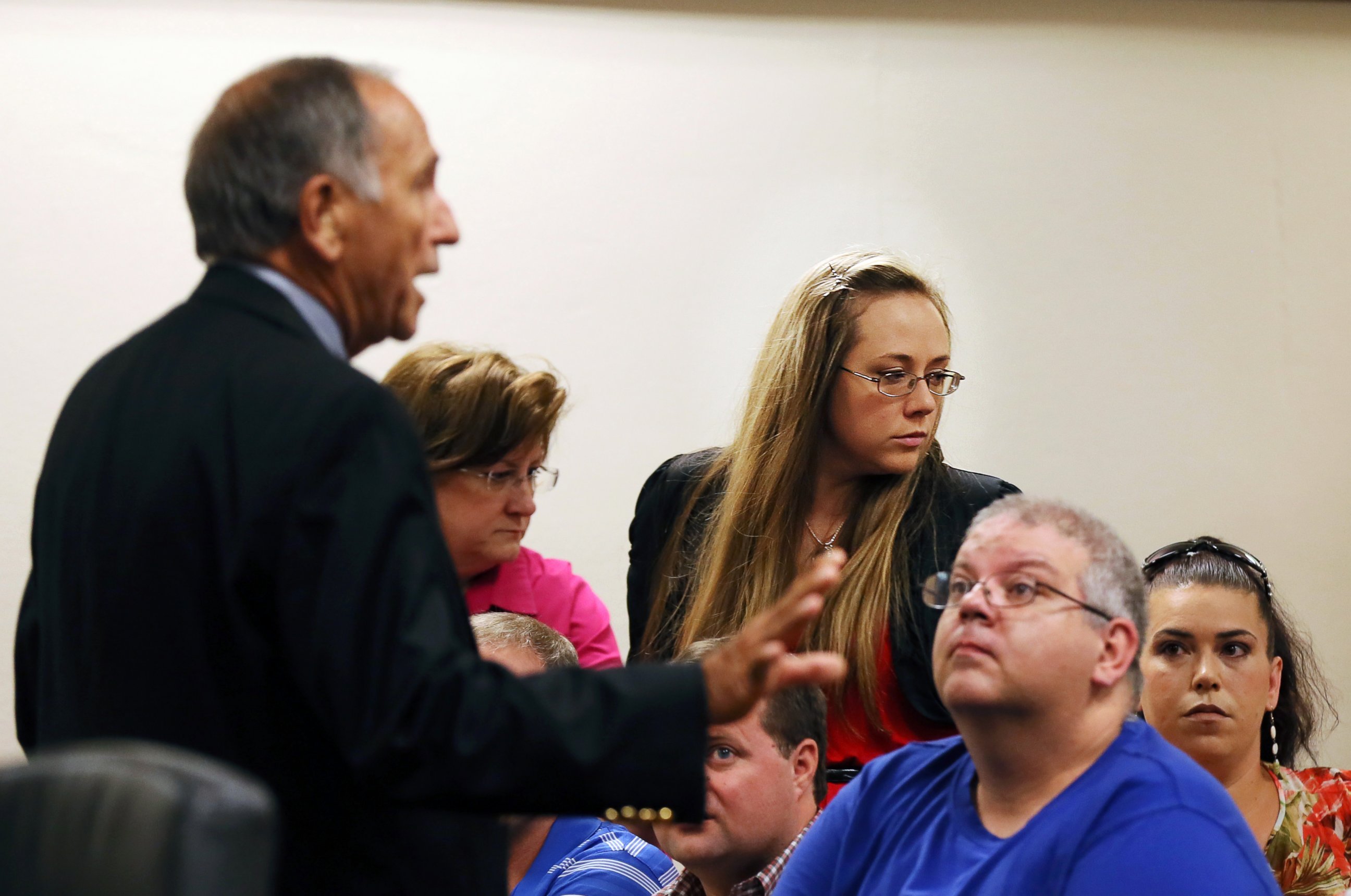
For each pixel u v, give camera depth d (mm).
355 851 4504
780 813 7023
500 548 8805
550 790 4133
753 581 8711
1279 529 14898
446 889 4727
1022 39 15258
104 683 4418
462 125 14922
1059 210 15141
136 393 4672
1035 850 5062
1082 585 5289
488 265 14852
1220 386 15039
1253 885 4855
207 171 4938
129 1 14719
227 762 4352
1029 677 5168
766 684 4285
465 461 8516
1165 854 4879
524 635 7824
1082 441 14945
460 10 14992
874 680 8133
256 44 14797
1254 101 15242
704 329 14961
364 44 14875
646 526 9727
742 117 15156
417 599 4199
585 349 14867
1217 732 7844
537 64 15039
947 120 15195
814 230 15078
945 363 8742
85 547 4523
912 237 15094
